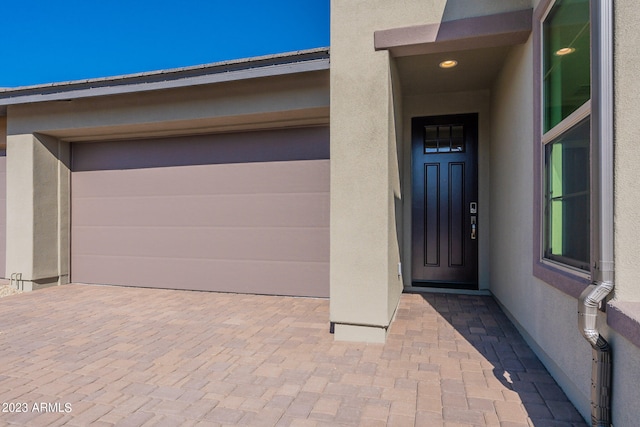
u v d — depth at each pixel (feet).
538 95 10.43
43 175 20.71
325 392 8.81
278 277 19.01
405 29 11.72
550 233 9.98
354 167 12.07
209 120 17.69
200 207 20.15
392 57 12.85
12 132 20.44
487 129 18.61
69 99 18.45
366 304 12.00
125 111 18.52
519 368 10.05
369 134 11.94
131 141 21.22
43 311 16.19
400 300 17.40
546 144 10.18
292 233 18.83
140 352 11.41
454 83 17.48
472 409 7.99
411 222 19.81
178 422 7.61
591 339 6.51
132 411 8.04
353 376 9.64
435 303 17.06
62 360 10.82
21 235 20.36
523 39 11.55
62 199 21.70
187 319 14.93
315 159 18.51
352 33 12.17
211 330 13.51
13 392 8.90
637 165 6.39
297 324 14.20
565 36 9.05
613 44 6.49
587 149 7.82
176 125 18.58
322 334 13.01
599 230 6.57
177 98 17.70
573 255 8.51
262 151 19.24
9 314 15.70
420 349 11.47
